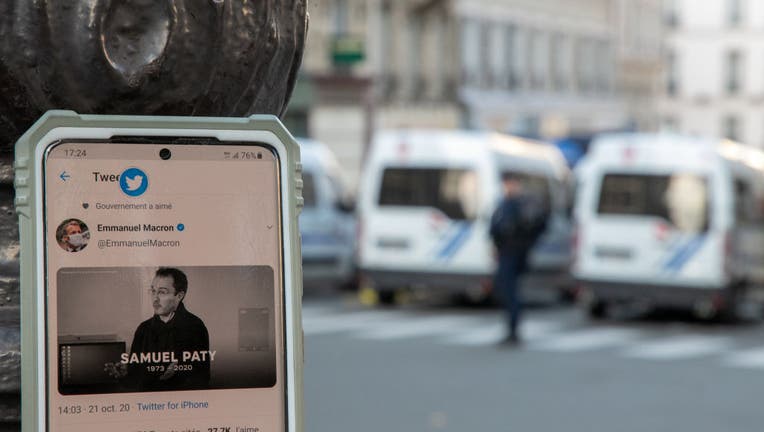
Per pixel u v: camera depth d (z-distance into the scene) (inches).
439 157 852.0
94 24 90.6
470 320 785.6
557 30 2269.9
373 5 1642.5
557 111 2263.8
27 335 89.5
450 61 1861.5
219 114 95.8
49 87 91.5
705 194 768.3
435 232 843.4
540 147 951.6
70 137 91.0
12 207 94.6
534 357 608.7
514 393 494.6
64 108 92.4
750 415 446.6
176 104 93.6
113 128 91.4
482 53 1974.7
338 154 1536.7
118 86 91.6
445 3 1825.8
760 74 3245.6
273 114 100.9
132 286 91.5
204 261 93.0
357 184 1558.8
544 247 926.4
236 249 93.4
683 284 771.4
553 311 876.6
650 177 781.3
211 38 92.8
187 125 93.0
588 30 2423.7
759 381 535.5
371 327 732.7
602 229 788.6
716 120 3280.0
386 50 1689.2
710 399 483.8
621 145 789.2
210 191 93.6
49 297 90.2
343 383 516.1
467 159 845.8
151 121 92.2
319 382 519.8
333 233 906.7
